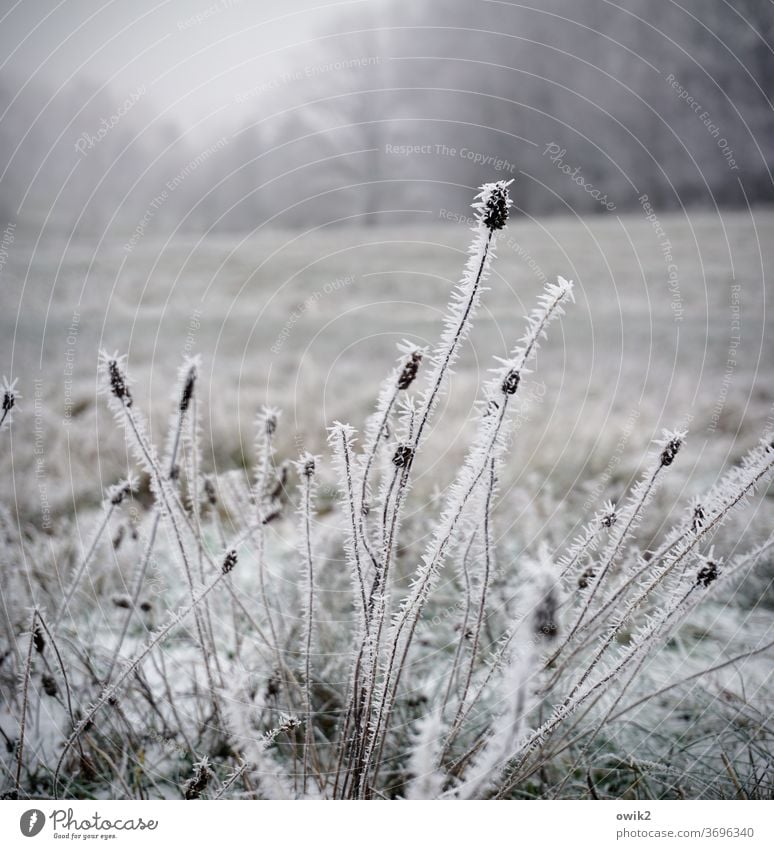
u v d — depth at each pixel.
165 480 0.58
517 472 1.31
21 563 0.77
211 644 0.64
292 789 0.61
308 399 1.88
